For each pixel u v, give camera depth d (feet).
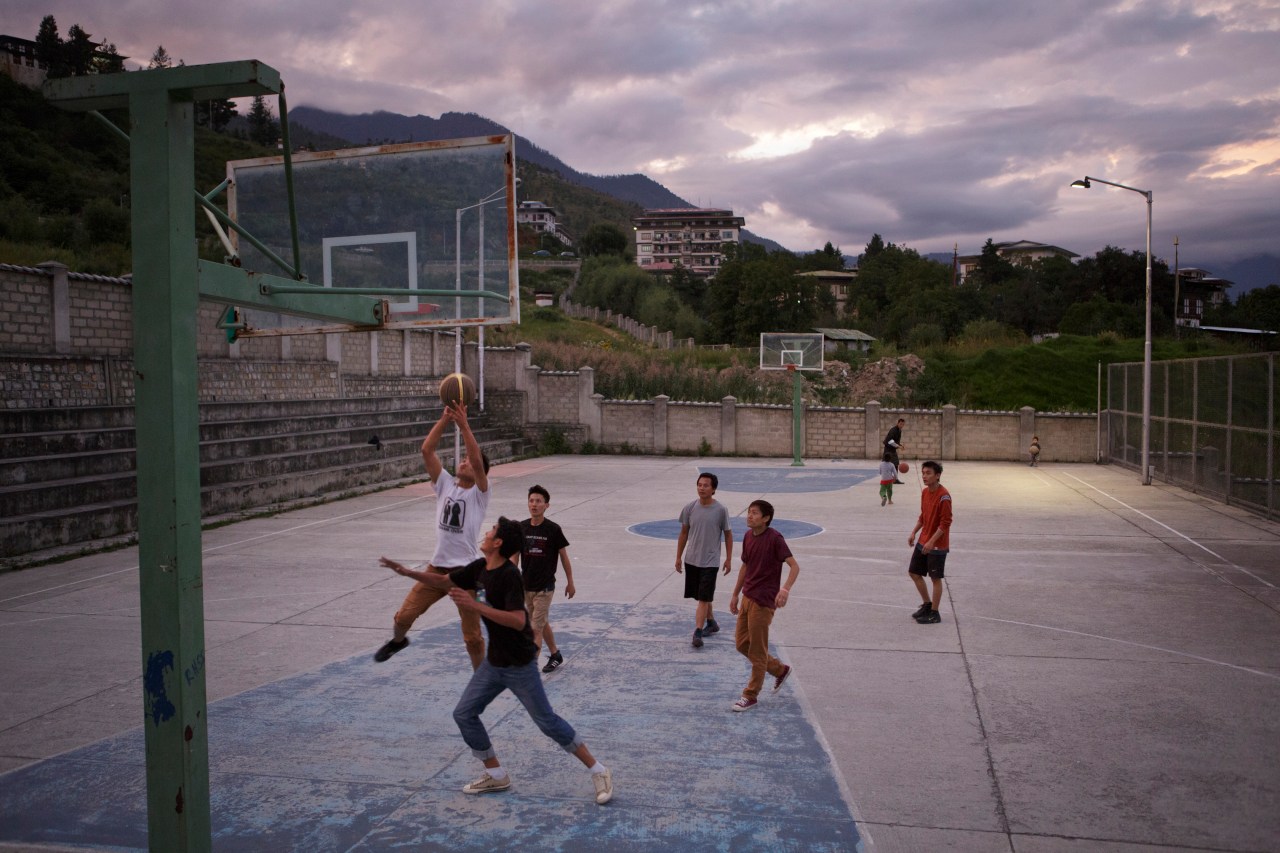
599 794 18.30
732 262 242.58
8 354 56.03
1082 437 108.78
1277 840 16.63
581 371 114.83
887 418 110.42
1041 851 16.25
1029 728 22.40
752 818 17.62
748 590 24.17
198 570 13.87
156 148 13.25
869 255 467.52
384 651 22.36
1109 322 207.51
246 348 77.25
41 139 194.18
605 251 461.78
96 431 55.83
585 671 27.32
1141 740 21.58
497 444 102.63
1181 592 37.91
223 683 26.14
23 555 44.14
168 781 13.56
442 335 113.09
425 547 48.80
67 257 88.89
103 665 28.04
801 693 25.20
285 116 15.62
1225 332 214.48
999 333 176.55
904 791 18.81
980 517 61.05
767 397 123.85
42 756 20.98
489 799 18.56
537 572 26.81
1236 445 65.57
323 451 71.51
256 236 24.81
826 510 64.85
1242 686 25.62
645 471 93.35
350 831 17.12
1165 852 16.21
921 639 30.78
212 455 62.39
